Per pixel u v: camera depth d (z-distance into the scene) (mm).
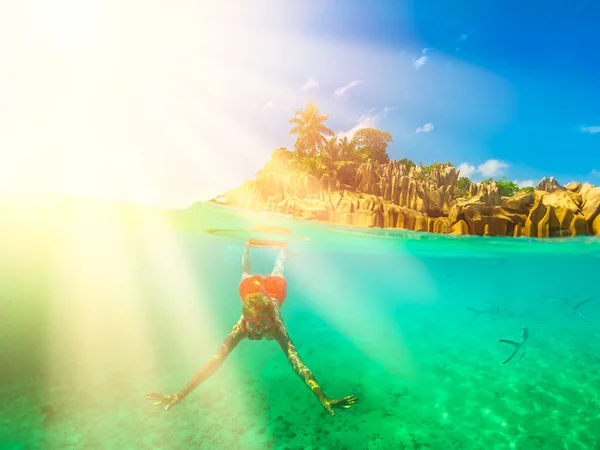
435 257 25766
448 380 8250
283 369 8680
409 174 29391
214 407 6672
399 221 21141
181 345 10703
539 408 6926
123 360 9016
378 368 8945
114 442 5469
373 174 27969
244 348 10367
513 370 9086
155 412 6387
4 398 6652
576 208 21781
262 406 6789
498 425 6285
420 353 10477
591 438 5910
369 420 6375
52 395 6871
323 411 6652
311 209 20344
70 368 8281
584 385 8125
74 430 5738
